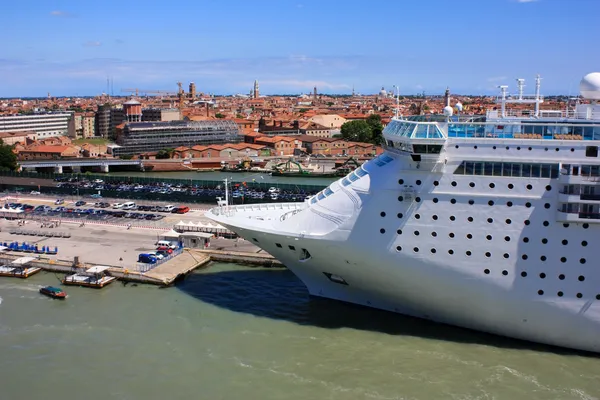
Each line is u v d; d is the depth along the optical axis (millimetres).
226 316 55844
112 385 44219
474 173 46219
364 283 52719
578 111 54625
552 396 42031
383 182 48906
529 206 45250
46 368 46656
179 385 44156
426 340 49844
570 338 46656
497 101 57719
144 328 53531
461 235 46844
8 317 56156
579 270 44812
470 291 47719
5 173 147375
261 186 128875
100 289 63719
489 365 46000
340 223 50156
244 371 46000
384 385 43812
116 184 135375
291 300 59281
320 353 48438
